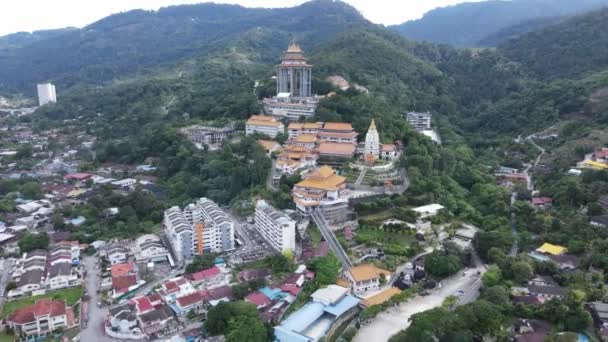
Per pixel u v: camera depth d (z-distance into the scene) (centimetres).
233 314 14762
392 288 16900
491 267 17425
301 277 17375
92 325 15575
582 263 17400
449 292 17000
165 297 16325
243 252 19738
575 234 19512
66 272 18475
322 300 15912
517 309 14950
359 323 15300
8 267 19938
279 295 16475
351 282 17112
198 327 15212
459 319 13662
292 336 14075
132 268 19112
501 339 13675
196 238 19900
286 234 19188
